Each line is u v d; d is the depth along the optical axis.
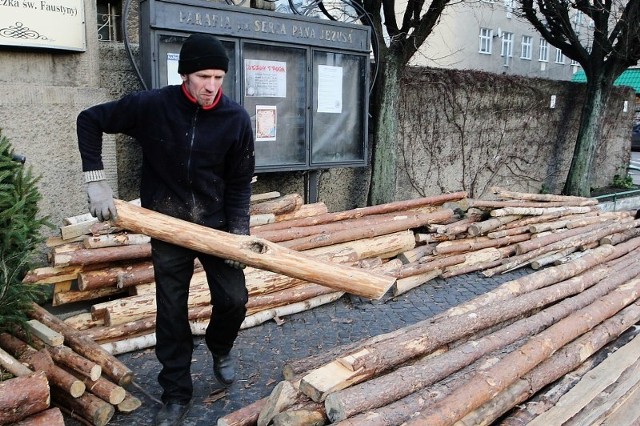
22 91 4.65
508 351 3.29
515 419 2.93
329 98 6.42
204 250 2.74
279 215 5.54
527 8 10.88
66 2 4.81
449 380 2.93
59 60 4.93
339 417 2.50
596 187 12.93
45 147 4.85
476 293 5.65
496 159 10.02
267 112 5.91
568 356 3.42
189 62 2.60
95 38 5.12
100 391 3.01
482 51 21.45
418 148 8.59
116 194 5.37
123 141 5.63
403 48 7.51
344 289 2.67
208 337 3.31
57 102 4.87
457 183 9.35
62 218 5.02
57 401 3.12
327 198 7.66
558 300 4.27
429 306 5.22
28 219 3.34
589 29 11.93
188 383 3.06
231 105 2.83
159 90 2.77
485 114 9.61
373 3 7.46
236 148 2.88
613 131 13.15
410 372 2.82
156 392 3.41
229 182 3.04
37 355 3.06
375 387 2.64
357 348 3.29
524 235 6.82
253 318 4.46
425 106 8.56
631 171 17.69
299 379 2.88
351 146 6.75
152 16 4.94
